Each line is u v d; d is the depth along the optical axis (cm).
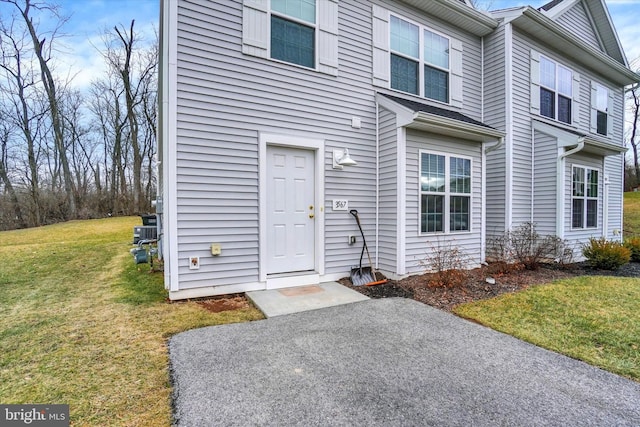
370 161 525
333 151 491
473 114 678
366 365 233
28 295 405
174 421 171
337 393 197
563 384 211
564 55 788
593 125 867
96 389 200
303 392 198
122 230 1076
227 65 412
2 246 787
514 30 671
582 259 722
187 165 386
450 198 543
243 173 421
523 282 487
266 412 178
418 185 505
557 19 795
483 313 350
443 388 204
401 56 572
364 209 519
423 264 509
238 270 418
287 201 462
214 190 402
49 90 1553
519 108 677
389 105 504
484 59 694
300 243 471
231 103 414
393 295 418
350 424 169
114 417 173
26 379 211
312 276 468
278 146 456
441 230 533
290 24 464
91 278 495
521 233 613
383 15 548
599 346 270
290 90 457
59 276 508
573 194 712
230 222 412
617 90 973
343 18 507
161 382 208
